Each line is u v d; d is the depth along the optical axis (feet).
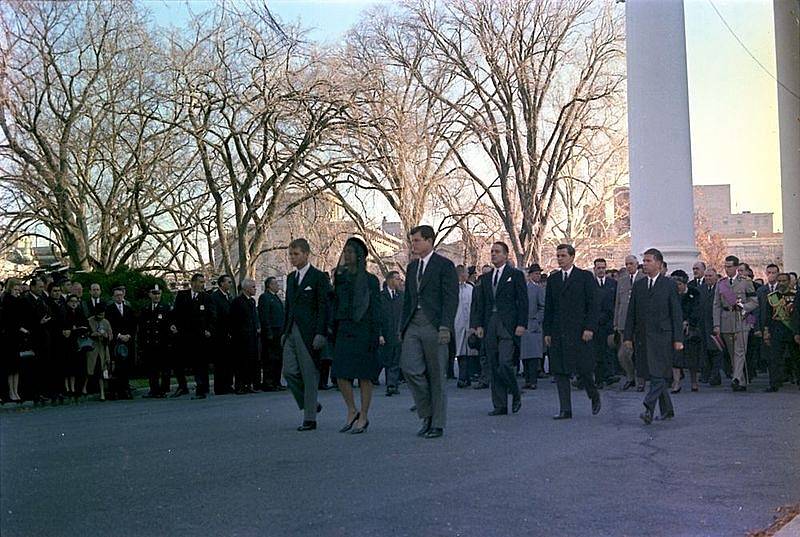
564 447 26.84
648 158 58.75
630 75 59.67
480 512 18.07
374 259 83.61
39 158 41.75
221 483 21.01
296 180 74.84
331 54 73.36
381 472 22.47
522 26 103.81
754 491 20.33
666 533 16.58
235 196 70.74
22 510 18.12
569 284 34.45
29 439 29.07
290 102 71.20
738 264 48.06
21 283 43.91
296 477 21.76
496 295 36.06
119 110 56.44
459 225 104.99
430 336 29.14
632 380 48.80
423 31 93.09
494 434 29.89
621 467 23.31
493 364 35.96
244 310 51.03
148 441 28.55
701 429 31.09
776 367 47.42
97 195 61.87
